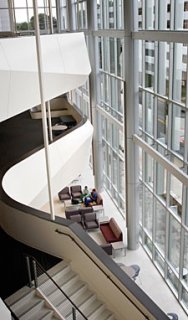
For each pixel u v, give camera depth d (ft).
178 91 31.35
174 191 34.88
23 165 33.24
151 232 42.42
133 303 22.41
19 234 28.78
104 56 51.78
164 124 34.73
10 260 26.55
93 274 24.71
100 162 59.16
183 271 34.24
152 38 32.09
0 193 30.27
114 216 52.26
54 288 24.32
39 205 35.22
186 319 32.76
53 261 26.25
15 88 29.73
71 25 65.21
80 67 38.40
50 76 33.88
